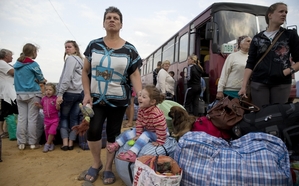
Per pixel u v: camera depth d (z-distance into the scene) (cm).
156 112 305
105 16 323
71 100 489
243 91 375
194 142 263
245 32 684
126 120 910
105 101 321
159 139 303
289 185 244
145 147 299
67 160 439
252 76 373
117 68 317
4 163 421
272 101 353
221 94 480
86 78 338
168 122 440
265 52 351
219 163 248
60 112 510
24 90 486
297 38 342
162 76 763
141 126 323
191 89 685
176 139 360
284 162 248
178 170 250
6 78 582
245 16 700
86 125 303
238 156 248
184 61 877
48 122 495
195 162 258
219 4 689
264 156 242
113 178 337
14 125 591
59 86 477
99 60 316
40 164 417
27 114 509
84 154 475
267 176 233
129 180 300
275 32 353
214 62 659
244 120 319
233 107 332
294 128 289
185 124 360
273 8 349
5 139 603
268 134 269
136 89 329
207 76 770
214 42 654
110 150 317
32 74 491
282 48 342
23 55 492
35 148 514
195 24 814
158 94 306
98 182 339
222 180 238
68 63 476
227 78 478
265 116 306
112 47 325
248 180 235
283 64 340
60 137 541
